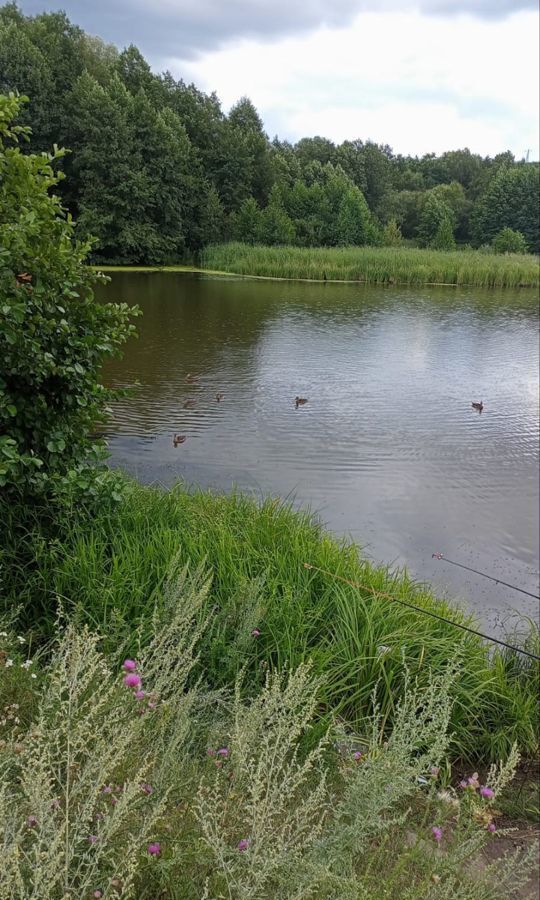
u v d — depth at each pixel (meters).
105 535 3.80
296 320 17.59
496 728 3.18
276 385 10.41
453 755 3.07
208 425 8.15
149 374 10.59
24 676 2.35
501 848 2.46
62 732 1.83
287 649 3.14
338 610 3.50
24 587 3.40
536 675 3.49
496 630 4.21
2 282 3.23
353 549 4.52
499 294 28.53
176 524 4.24
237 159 48.25
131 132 38.16
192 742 2.24
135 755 1.93
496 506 6.14
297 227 50.28
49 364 3.52
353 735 2.77
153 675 2.46
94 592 3.26
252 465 6.92
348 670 3.14
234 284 27.83
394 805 2.37
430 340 15.62
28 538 3.65
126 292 22.92
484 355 13.98
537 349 14.88
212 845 1.59
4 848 1.37
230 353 12.66
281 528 4.45
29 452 3.64
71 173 38.84
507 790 2.83
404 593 3.99
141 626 2.57
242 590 3.29
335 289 27.78
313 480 6.62
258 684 2.95
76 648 1.91
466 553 5.30
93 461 4.23
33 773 1.54
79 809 1.63
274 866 1.54
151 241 38.38
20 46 38.16
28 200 3.60
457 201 80.44
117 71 45.09
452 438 8.16
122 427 7.87
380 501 6.18
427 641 3.40
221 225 44.91
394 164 106.88
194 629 3.04
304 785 2.34
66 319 3.87
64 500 3.66
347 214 50.97
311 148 76.06
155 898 1.61
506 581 4.89
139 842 1.56
